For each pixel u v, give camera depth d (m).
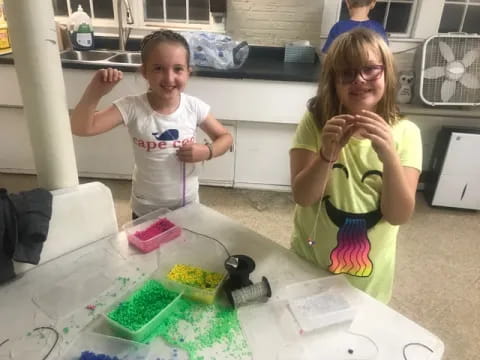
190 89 2.43
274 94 2.43
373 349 0.74
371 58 0.93
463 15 2.88
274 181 2.82
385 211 0.98
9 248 0.89
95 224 1.09
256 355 0.73
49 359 0.71
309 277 0.94
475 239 2.40
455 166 2.58
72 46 2.79
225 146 1.42
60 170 1.04
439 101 2.72
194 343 0.76
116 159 2.79
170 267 0.97
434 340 0.77
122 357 0.72
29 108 0.97
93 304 0.84
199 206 1.26
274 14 2.83
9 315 0.81
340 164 1.03
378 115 0.97
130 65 2.34
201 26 2.96
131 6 2.88
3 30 2.44
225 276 0.92
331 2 2.75
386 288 1.13
